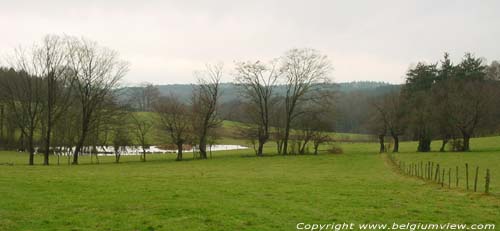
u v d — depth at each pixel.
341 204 26.97
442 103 91.75
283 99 94.88
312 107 91.88
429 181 41.31
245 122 94.50
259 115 93.69
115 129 81.31
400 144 116.75
